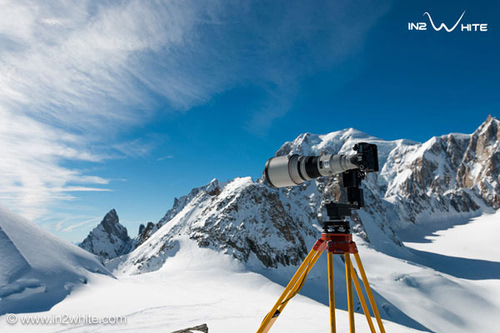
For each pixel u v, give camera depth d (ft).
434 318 241.76
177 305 74.38
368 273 352.08
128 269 309.83
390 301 253.03
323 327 56.75
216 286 200.34
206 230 299.38
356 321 69.05
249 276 234.99
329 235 14.89
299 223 367.86
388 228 591.37
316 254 15.24
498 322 247.09
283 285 227.81
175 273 235.40
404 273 345.31
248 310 74.18
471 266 460.96
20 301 72.23
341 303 212.84
